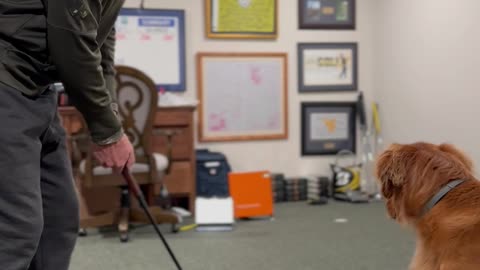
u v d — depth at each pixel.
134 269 2.72
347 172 4.59
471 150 3.66
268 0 4.62
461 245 1.35
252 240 3.28
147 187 3.97
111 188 3.74
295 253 2.98
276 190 4.55
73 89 1.13
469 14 3.64
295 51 4.75
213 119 4.57
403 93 4.47
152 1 4.36
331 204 4.43
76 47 1.06
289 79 4.76
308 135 4.82
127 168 1.83
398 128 4.57
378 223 3.69
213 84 4.55
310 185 4.57
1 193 1.02
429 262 1.43
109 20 1.25
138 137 3.29
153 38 4.36
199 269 2.71
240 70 4.61
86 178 3.22
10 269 1.04
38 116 1.09
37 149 1.09
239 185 3.86
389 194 1.54
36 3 1.05
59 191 1.32
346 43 4.84
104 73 1.48
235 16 4.55
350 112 4.88
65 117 3.54
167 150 3.70
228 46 4.57
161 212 3.50
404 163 1.50
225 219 3.56
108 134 1.28
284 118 4.74
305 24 4.74
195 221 3.74
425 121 4.18
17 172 1.04
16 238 1.05
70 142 3.53
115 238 3.34
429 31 4.09
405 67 4.43
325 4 4.78
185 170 4.00
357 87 4.89
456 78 3.80
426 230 1.45
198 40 4.50
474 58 3.60
